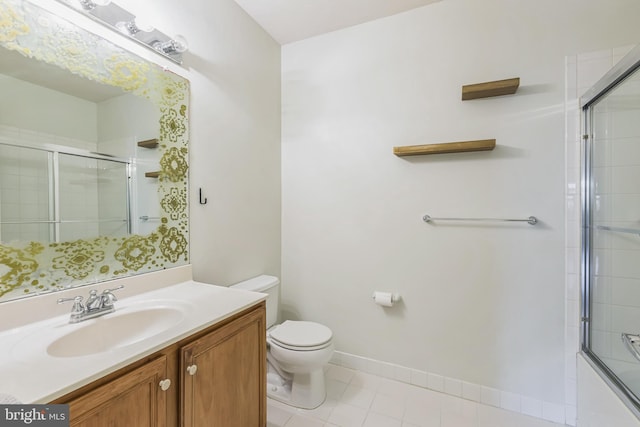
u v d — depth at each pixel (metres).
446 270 1.82
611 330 1.37
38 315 0.95
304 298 2.26
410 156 1.89
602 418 1.26
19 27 0.92
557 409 1.57
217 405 1.04
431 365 1.86
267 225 2.16
